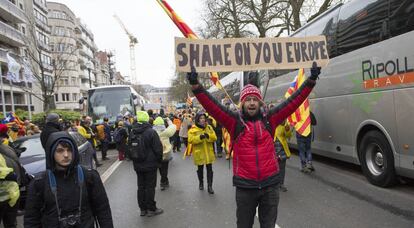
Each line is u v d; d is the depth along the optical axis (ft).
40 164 27.45
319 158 39.70
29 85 123.54
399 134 22.65
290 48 13.37
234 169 12.43
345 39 28.76
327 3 66.64
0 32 111.65
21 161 28.25
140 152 21.40
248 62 13.15
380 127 24.43
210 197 25.66
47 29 153.99
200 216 21.26
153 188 22.02
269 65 13.24
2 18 124.16
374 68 24.89
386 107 23.73
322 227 17.90
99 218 10.76
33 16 133.39
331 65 31.09
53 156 9.96
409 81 21.56
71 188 10.11
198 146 27.04
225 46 12.98
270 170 12.07
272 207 12.35
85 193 10.28
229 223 19.63
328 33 31.55
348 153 29.22
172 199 25.85
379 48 24.30
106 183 33.88
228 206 23.00
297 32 39.83
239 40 13.08
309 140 32.12
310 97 35.40
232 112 12.32
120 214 22.82
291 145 43.16
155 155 21.68
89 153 32.86
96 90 75.00
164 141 29.37
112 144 77.97
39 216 10.13
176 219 21.04
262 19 82.58
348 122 28.71
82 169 10.46
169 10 14.42
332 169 32.78
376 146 25.48
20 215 24.82
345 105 29.07
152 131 21.77
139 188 22.08
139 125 21.74
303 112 31.09
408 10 21.58
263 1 80.84
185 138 53.42
